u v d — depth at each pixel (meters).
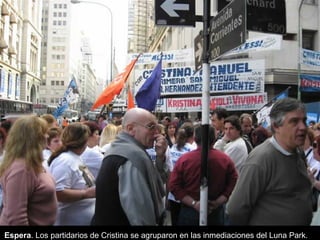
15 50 61.09
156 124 3.30
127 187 2.86
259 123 9.88
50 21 133.75
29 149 3.08
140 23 80.00
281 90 19.42
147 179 3.02
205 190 3.25
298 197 2.75
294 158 2.80
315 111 14.99
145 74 12.43
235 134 5.25
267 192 2.75
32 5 74.94
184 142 6.31
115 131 7.02
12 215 2.91
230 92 11.17
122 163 2.95
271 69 19.41
